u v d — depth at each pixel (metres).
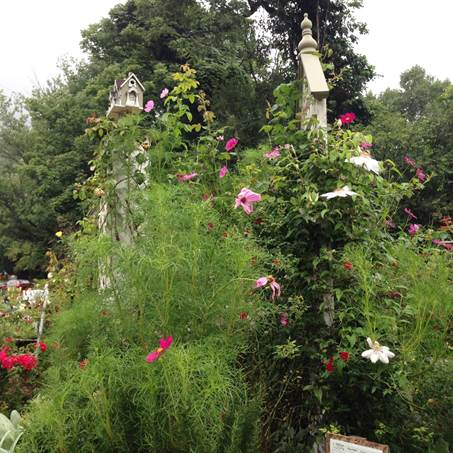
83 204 3.67
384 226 2.88
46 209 19.03
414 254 2.55
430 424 2.33
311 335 2.57
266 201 3.03
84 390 1.94
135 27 16.11
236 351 2.20
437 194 10.20
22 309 5.14
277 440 2.48
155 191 2.54
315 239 2.75
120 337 2.26
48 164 17.53
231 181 3.49
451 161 10.81
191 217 2.39
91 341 2.34
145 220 2.54
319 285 2.58
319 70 3.31
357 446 2.04
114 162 3.21
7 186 23.75
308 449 2.42
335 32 14.73
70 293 3.44
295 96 3.54
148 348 2.14
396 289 2.52
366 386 2.33
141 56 15.86
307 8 14.54
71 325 2.52
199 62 14.42
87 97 18.55
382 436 2.36
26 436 2.04
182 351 1.92
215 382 1.88
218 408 1.87
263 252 2.60
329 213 2.61
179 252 2.15
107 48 18.31
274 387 2.55
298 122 3.33
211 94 14.42
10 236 24.28
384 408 2.40
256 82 15.54
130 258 2.22
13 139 25.83
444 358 2.38
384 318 2.28
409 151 11.43
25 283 15.59
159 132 3.43
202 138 3.64
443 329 2.31
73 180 16.58
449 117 12.05
